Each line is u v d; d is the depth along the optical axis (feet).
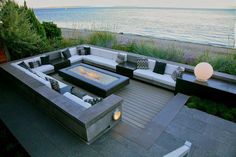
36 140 9.82
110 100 10.69
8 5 20.26
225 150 9.21
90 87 15.51
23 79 13.82
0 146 9.99
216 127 10.94
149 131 10.61
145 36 32.99
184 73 15.72
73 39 30.37
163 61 18.07
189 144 5.69
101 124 9.88
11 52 21.47
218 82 13.83
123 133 10.41
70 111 9.52
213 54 21.49
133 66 19.21
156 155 8.85
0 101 13.85
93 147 9.33
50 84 13.37
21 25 21.20
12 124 11.17
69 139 9.88
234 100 12.19
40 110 12.64
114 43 27.04
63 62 20.92
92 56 23.48
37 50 23.52
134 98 15.08
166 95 15.49
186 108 12.84
